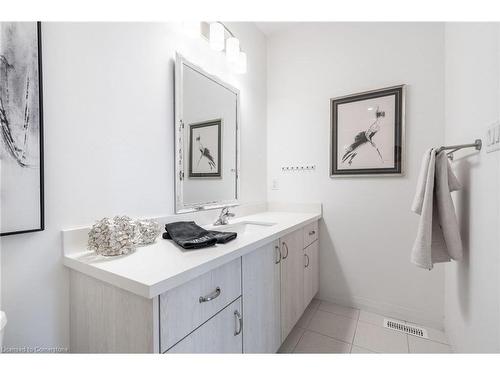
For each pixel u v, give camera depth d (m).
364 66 2.04
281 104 2.45
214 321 0.95
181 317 0.80
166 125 1.40
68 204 0.98
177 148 1.45
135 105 1.23
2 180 0.80
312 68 2.28
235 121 2.01
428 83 1.80
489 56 1.03
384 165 1.95
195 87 1.59
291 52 2.38
